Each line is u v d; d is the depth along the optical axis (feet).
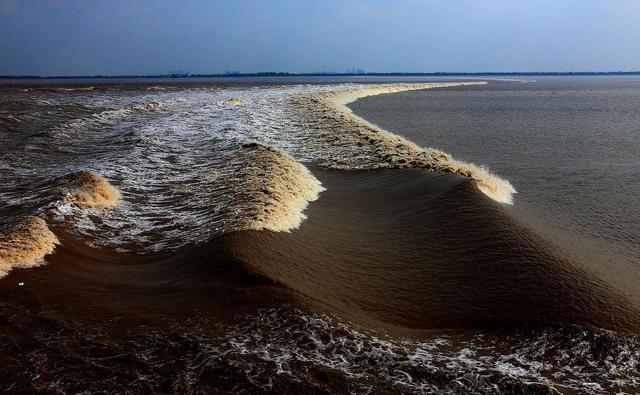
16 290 31.32
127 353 25.76
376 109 203.31
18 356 25.29
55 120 132.57
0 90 281.33
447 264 38.27
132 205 52.65
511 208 54.70
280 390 23.43
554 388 24.47
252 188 52.39
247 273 32.91
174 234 43.70
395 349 27.30
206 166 70.95
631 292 35.53
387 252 41.06
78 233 42.42
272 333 27.86
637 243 50.01
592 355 27.89
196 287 32.32
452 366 26.00
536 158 93.97
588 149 104.53
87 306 30.37
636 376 26.22
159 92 284.00
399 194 57.57
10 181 62.64
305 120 131.03
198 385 23.62
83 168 67.05
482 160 91.45
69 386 23.30
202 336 27.32
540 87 498.69
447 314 32.07
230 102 179.52
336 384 24.04
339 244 42.24
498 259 37.78
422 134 127.13
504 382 24.77
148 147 84.17
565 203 63.52
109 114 136.15
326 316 29.73
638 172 82.12
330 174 72.43
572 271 36.32
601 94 356.38
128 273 36.01
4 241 36.01
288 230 42.32
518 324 30.55
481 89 437.99
